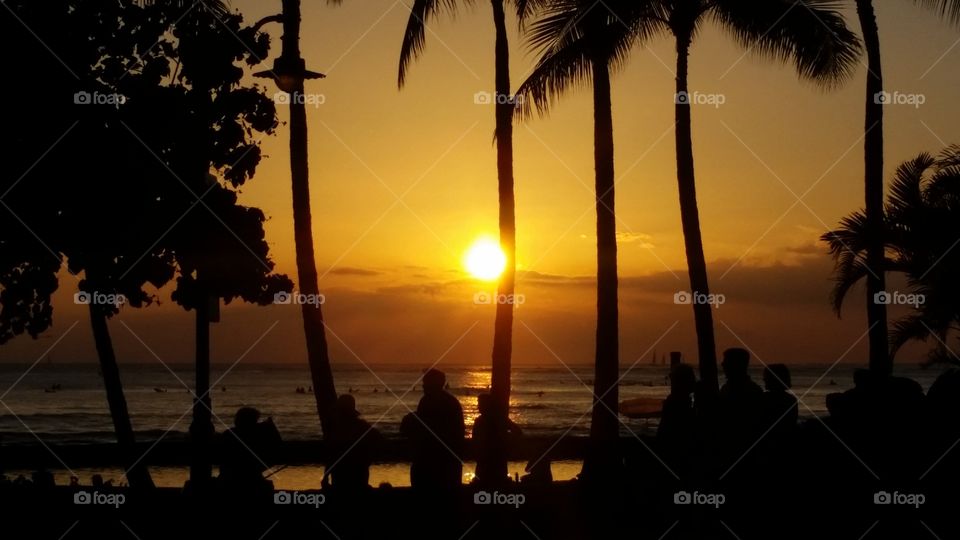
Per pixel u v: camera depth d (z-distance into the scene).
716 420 10.62
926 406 10.21
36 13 16.34
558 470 24.89
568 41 19.27
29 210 16.33
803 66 20.33
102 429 59.62
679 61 19.88
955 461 9.97
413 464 12.04
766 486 10.38
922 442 9.99
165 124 16.41
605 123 19.73
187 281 15.95
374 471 24.77
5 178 16.25
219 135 16.67
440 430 11.99
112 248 16.45
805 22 19.70
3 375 164.38
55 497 13.30
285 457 11.97
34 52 16.31
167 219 16.38
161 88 16.56
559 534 12.12
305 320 17.00
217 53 16.53
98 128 16.56
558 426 59.25
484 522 12.32
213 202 16.50
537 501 13.17
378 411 81.38
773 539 10.37
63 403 86.25
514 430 14.73
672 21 19.83
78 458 27.34
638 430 44.34
